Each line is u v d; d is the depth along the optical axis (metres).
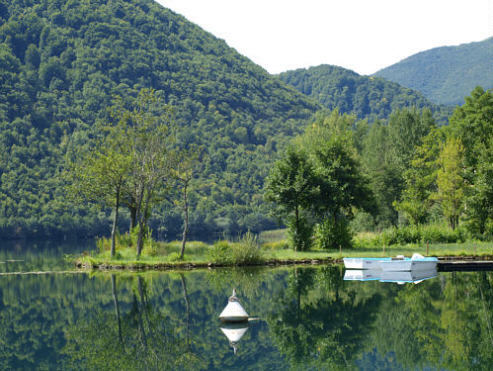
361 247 48.97
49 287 29.11
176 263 38.28
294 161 49.38
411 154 73.00
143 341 17.48
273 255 42.28
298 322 19.91
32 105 153.38
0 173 119.75
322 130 71.94
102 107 164.62
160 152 42.25
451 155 56.41
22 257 56.50
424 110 85.88
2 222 107.25
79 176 45.78
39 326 19.69
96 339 17.70
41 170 125.31
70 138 140.00
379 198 71.00
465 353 15.60
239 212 132.12
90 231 114.06
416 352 15.78
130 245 44.75
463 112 73.50
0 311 22.48
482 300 23.80
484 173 51.22
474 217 51.41
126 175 42.78
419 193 63.78
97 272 36.62
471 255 39.53
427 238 50.47
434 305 22.67
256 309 22.41
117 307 23.14
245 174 158.75
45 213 112.62
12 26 198.62
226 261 38.94
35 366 14.65
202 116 199.75
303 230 48.31
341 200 49.44
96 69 195.25
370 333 18.19
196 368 14.46
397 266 33.94
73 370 14.23
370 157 84.31
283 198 48.22
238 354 15.92
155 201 47.25
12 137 133.62
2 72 162.25
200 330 18.91
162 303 23.95
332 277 32.25
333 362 14.99
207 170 150.88
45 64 182.75
